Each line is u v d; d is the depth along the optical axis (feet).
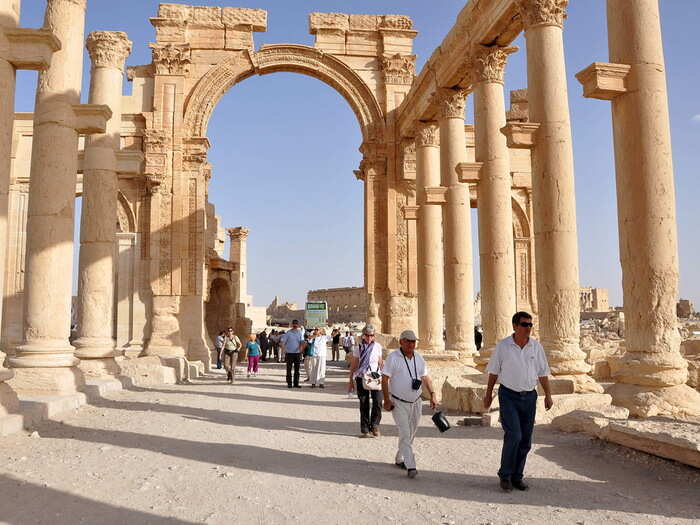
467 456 25.89
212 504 18.40
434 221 72.74
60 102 40.63
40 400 35.60
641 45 32.53
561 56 41.63
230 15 87.20
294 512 17.70
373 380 31.48
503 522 16.76
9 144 29.40
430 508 18.11
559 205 39.50
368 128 87.97
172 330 81.00
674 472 22.15
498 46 54.19
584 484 20.89
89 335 51.70
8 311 77.92
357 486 20.70
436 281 71.56
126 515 17.20
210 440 29.25
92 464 23.39
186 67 85.30
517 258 97.86
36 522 16.49
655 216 31.40
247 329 126.31
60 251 40.37
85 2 43.39
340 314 247.50
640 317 31.37
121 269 83.15
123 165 54.39
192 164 84.28
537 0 41.65
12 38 29.58
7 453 25.09
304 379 72.79
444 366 58.65
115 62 58.39
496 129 53.06
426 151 76.18
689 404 29.53
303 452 27.02
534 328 95.61
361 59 89.56
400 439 22.91
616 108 33.37
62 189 40.45
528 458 24.86
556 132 40.32
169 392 51.57
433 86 69.46
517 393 20.61
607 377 55.88
